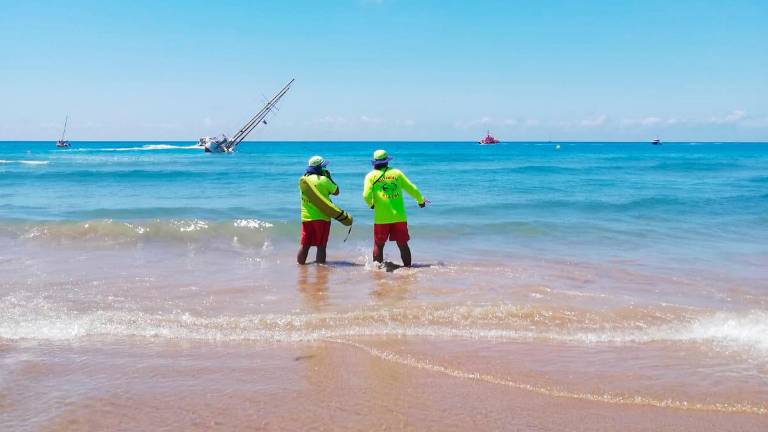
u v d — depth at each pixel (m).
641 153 90.62
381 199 8.32
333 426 3.18
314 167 8.61
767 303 6.33
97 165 43.41
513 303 5.93
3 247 9.40
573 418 3.33
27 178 29.06
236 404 3.45
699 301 6.39
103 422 3.20
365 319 5.27
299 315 5.42
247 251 9.60
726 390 3.75
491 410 3.41
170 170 36.62
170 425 3.17
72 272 7.55
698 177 31.98
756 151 111.06
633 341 4.77
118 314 5.40
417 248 10.15
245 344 4.59
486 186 24.94
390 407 3.44
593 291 6.77
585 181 28.45
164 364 4.12
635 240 11.12
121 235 10.31
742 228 12.72
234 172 35.00
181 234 10.50
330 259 9.00
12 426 3.12
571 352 4.48
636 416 3.37
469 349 4.50
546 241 10.95
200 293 6.46
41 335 4.74
